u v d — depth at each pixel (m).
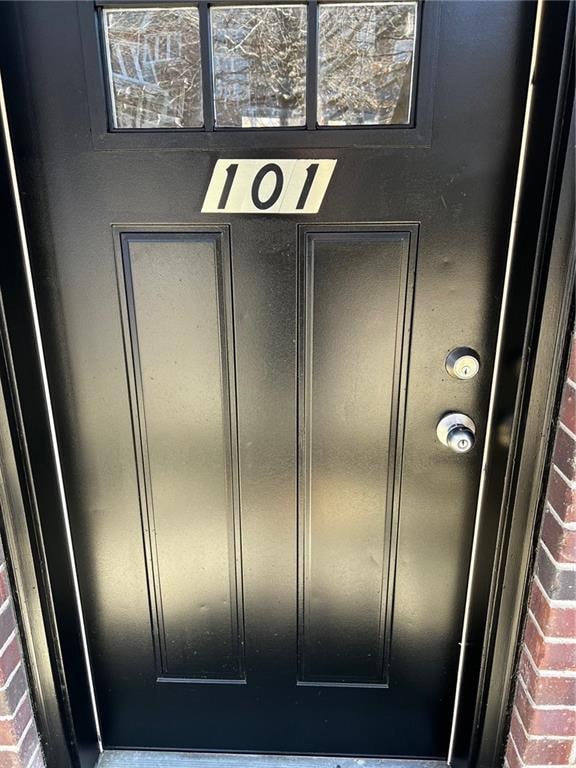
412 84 1.08
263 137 1.11
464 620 1.41
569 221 1.03
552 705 1.20
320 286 1.20
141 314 1.22
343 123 1.10
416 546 1.37
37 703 1.32
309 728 1.54
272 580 1.41
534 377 1.13
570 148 1.00
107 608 1.45
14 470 1.20
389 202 1.14
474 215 1.14
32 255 1.19
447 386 1.26
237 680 1.50
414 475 1.32
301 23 1.05
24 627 1.27
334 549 1.38
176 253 1.18
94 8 1.05
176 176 1.14
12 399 1.17
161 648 1.48
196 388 1.27
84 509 1.36
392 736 1.54
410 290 1.20
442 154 1.11
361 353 1.24
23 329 1.19
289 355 1.24
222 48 1.07
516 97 1.07
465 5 1.03
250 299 1.21
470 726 1.40
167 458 1.32
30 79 1.08
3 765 1.25
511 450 1.20
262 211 1.16
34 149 1.12
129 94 1.10
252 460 1.32
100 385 1.27
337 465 1.32
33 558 1.26
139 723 1.56
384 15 1.04
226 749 1.56
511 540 1.23
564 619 1.14
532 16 1.02
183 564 1.40
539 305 1.10
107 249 1.18
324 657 1.47
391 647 1.46
